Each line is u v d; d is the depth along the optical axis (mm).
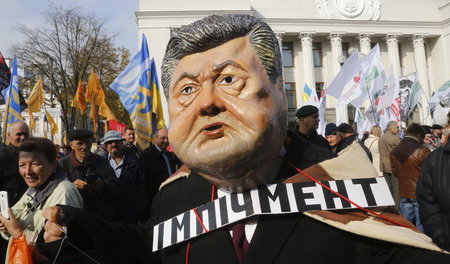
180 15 25812
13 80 5465
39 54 21203
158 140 4395
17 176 3047
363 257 783
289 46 28953
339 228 785
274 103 742
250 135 696
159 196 1130
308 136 3859
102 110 7938
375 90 8531
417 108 28188
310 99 9953
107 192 3141
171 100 799
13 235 1435
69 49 21250
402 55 30328
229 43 763
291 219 824
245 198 838
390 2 30172
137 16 25625
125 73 6254
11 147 3141
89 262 1062
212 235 869
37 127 31875
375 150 5914
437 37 30500
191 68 760
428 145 6445
